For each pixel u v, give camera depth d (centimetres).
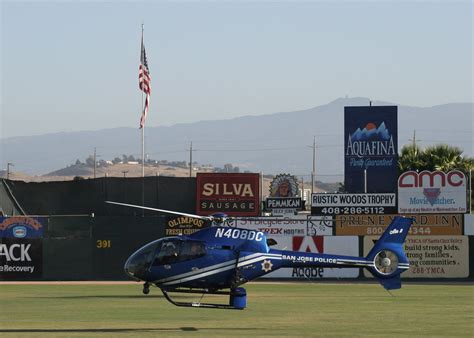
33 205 11619
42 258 10550
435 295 8450
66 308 7119
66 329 5669
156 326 5853
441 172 10912
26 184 11619
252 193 11475
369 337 5278
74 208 11638
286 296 8325
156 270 5988
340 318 6372
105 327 5781
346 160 11925
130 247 10625
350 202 10975
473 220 10506
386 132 11869
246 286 9688
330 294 8581
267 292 8825
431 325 5916
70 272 10556
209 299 8006
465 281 10462
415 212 10931
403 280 10550
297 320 6225
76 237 10600
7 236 10556
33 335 5353
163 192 11631
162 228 10688
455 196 10888
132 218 10656
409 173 10956
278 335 5362
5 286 9694
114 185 11638
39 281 10488
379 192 11725
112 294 8544
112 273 10575
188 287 6041
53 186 11631
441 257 10538
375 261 6481
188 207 11588
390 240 6525
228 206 11475
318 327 5791
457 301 7788
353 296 8344
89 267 10575
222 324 5966
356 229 10625
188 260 6000
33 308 7119
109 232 10619
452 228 10538
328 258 6344
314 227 10662
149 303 7556
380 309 7056
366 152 11888
